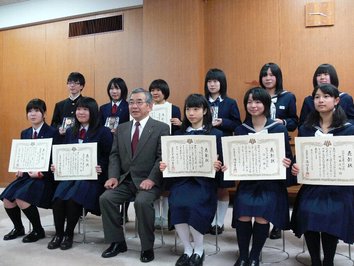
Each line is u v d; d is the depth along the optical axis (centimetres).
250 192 217
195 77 434
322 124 218
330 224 193
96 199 268
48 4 550
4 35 592
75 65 541
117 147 268
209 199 228
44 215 381
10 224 339
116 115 330
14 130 582
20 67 580
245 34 433
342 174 198
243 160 218
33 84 570
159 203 307
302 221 202
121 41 511
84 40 535
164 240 283
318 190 206
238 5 436
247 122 234
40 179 286
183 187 231
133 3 495
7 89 589
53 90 556
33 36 571
